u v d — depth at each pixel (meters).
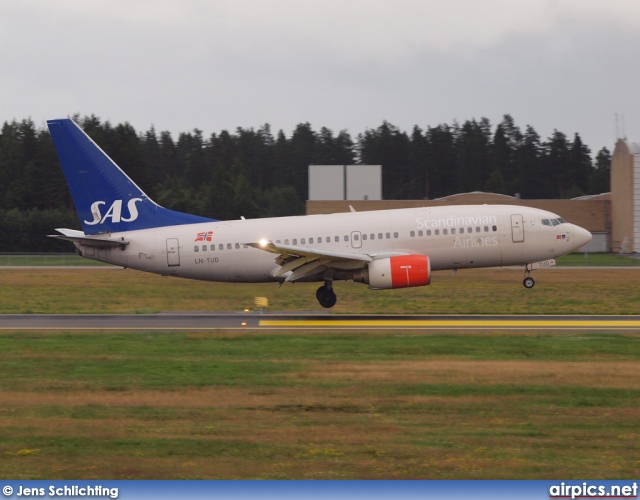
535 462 60.16
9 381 86.44
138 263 154.38
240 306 162.25
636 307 158.50
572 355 99.69
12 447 63.94
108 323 133.50
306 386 83.44
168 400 78.25
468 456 61.38
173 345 107.88
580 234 155.50
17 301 175.38
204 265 153.25
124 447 63.72
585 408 75.00
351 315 145.88
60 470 59.00
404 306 160.75
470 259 152.75
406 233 150.62
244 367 93.00
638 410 74.25
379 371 90.50
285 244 151.12
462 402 77.06
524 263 156.00
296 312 151.12
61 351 103.38
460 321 135.62
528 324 131.12
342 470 58.56
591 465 59.62
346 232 150.88
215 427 69.12
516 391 81.19
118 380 86.75
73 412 73.88
